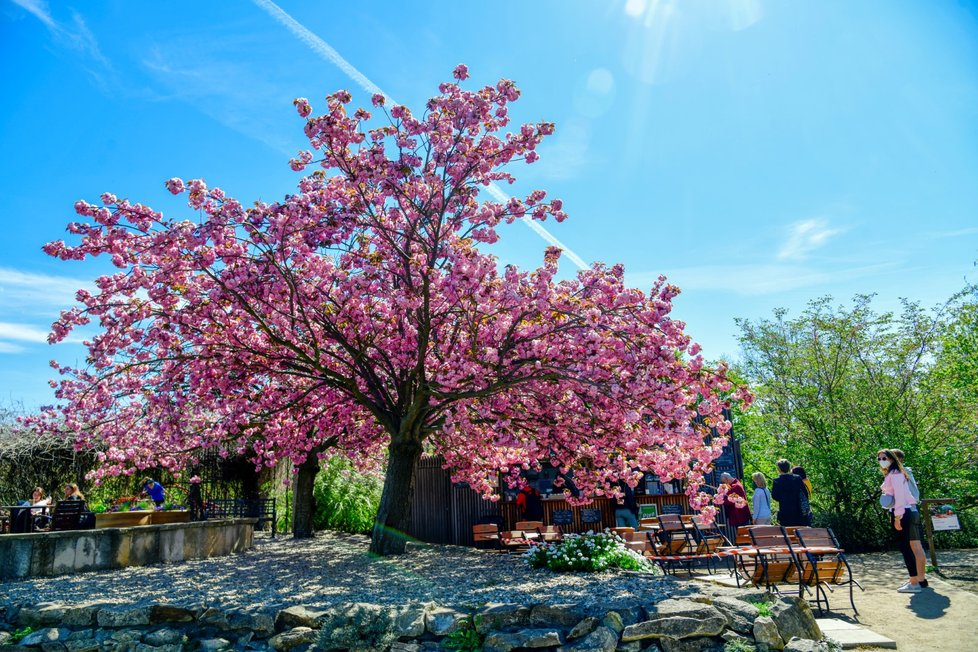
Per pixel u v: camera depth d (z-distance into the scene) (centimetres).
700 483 833
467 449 1093
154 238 758
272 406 1001
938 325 1477
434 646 554
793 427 1580
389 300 853
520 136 802
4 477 1354
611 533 869
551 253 805
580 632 543
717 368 741
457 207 845
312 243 798
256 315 823
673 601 574
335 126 781
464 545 1320
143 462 1195
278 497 1786
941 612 639
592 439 867
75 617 621
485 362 801
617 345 765
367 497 1667
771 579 718
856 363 1555
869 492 1284
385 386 995
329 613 580
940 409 1437
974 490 1299
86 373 1079
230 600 634
